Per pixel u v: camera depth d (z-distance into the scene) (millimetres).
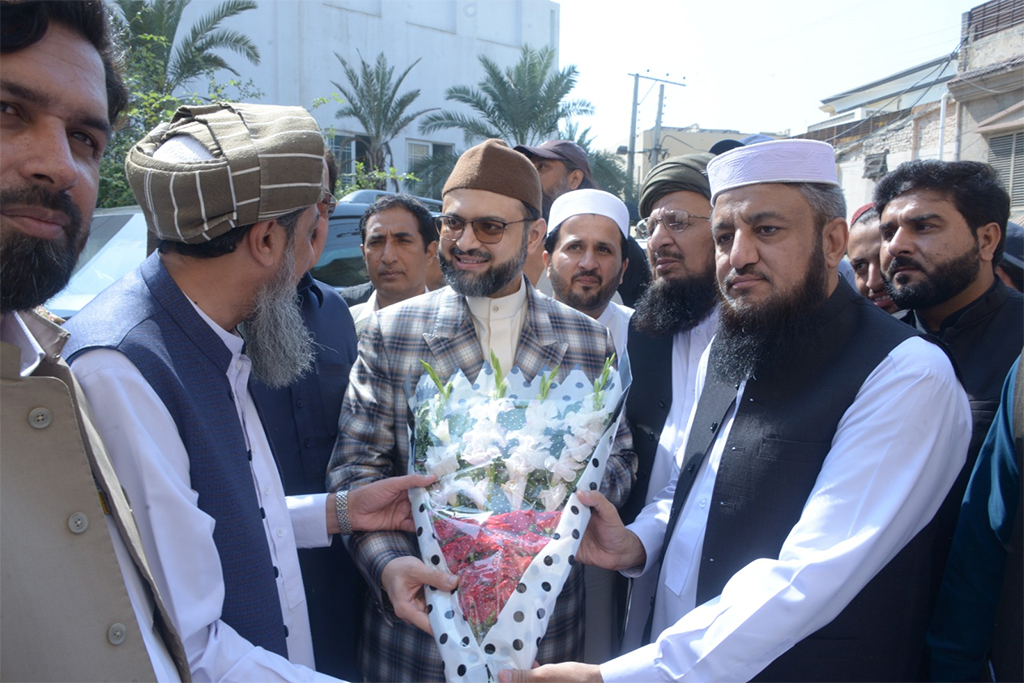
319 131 1398
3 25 856
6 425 899
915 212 2338
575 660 1851
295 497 1768
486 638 1446
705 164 2445
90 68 962
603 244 2605
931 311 2447
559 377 1977
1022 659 1309
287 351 1467
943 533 1806
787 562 1370
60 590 905
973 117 11758
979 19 11812
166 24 12383
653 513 1937
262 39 17062
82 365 1165
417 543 1794
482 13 20484
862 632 1453
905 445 1396
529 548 1516
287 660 1354
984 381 2205
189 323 1312
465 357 1945
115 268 3406
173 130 1352
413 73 19406
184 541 1173
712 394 1858
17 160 891
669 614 1739
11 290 908
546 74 17953
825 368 1583
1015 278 3236
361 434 1912
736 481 1607
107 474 1032
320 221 1645
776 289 1582
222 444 1307
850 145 16750
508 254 1927
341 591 2086
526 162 1971
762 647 1338
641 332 2523
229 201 1239
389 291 3150
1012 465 1441
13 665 866
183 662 1070
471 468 1593
